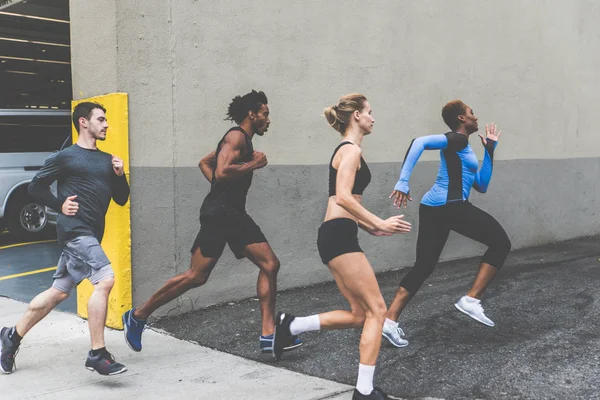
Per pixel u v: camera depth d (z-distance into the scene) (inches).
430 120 300.2
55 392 148.8
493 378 154.3
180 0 214.2
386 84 281.6
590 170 385.7
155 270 211.2
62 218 157.8
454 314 212.1
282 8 244.4
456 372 159.2
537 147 351.3
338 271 135.3
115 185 165.0
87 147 160.9
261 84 239.0
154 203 209.9
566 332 189.2
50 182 158.1
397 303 176.4
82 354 178.2
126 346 186.4
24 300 247.8
